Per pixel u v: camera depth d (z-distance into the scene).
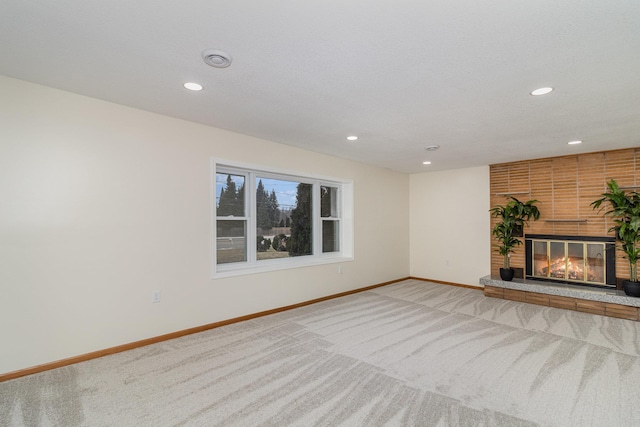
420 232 6.50
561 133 3.57
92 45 1.85
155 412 2.00
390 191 6.18
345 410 2.03
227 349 2.96
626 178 4.32
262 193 4.27
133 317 2.96
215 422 1.90
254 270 3.93
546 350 2.96
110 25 1.65
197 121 3.31
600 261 4.50
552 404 2.11
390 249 6.15
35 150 2.47
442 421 1.92
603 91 2.43
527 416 1.97
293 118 3.14
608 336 3.31
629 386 2.32
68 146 2.61
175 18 1.58
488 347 3.03
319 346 3.04
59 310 2.57
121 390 2.24
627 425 1.89
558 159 4.86
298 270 4.46
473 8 1.48
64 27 1.67
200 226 3.42
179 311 3.26
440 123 3.23
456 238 5.98
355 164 5.41
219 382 2.36
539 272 5.02
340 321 3.80
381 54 1.92
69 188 2.62
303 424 1.89
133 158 2.96
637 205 3.92
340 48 1.86
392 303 4.64
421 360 2.75
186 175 3.31
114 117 2.84
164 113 3.07
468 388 2.30
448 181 6.10
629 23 1.58
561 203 4.83
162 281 3.14
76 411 2.00
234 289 3.73
